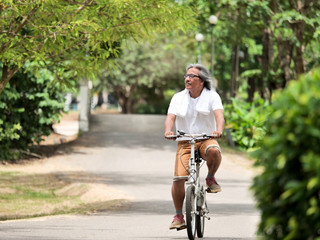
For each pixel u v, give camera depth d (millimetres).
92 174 23188
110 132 38062
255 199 4469
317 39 29062
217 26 34875
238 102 33688
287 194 4086
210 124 8438
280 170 4219
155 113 69938
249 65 41188
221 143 32656
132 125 42125
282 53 30938
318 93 4027
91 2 13211
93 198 17156
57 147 31172
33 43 13359
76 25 12672
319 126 4020
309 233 4098
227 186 19609
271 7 28297
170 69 57625
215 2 30688
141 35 14242
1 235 9242
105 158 27984
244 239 8859
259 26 32656
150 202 15641
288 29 27141
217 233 9555
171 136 8273
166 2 12859
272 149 4188
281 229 4281
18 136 25391
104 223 11094
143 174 23391
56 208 15062
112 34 13875
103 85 58438
